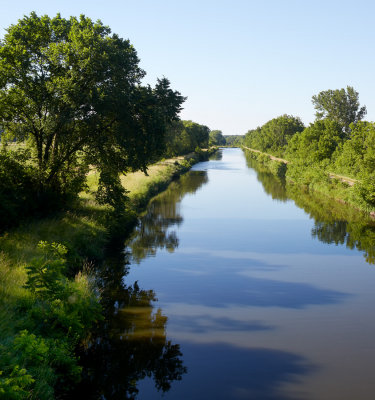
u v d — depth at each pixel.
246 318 11.52
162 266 16.45
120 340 9.85
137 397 7.57
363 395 7.78
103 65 17.25
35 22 17.72
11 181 17.33
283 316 11.73
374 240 21.58
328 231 23.73
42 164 18.88
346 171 44.31
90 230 17.67
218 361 9.05
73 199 21.39
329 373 8.61
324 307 12.47
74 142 20.47
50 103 17.27
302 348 9.76
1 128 18.25
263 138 114.69
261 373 8.55
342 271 16.23
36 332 7.93
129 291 13.52
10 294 9.00
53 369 7.29
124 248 18.91
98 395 7.59
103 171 20.55
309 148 58.44
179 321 11.20
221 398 7.62
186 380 8.23
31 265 8.90
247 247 19.84
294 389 7.96
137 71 19.44
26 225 15.88
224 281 14.80
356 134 43.53
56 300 9.11
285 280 15.05
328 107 85.88
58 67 17.45
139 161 19.52
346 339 10.29
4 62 16.64
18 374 5.90
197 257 17.91
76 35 17.05
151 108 19.45
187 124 109.31
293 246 20.16
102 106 17.11
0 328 7.44
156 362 8.89
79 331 8.79
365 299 13.20
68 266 13.38
